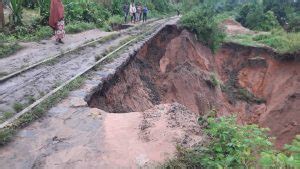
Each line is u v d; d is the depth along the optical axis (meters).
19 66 11.22
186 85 23.88
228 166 5.26
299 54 27.11
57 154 5.90
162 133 6.48
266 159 4.78
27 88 9.05
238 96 29.59
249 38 36.19
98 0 31.16
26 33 17.28
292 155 4.92
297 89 25.02
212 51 31.59
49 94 8.42
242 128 6.16
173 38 27.27
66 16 22.83
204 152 5.80
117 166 5.54
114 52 14.22
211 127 6.42
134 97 14.93
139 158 5.74
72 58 12.81
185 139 6.27
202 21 29.73
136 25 27.23
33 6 23.41
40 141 6.31
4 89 8.89
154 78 21.72
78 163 5.65
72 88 9.11
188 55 26.83
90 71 11.07
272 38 33.03
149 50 22.81
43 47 14.73
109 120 7.25
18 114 7.13
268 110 26.23
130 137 6.47
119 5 33.34
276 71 29.06
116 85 12.41
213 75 27.62
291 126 22.95
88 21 24.52
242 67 32.28
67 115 7.43
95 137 6.49
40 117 7.29
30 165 5.57
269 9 54.00
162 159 5.67
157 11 47.91
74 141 6.34
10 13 19.00
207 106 24.11
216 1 61.91
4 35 15.95
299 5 55.72
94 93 9.36
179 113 7.46
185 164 5.48
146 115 7.40
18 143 6.20
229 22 48.25
